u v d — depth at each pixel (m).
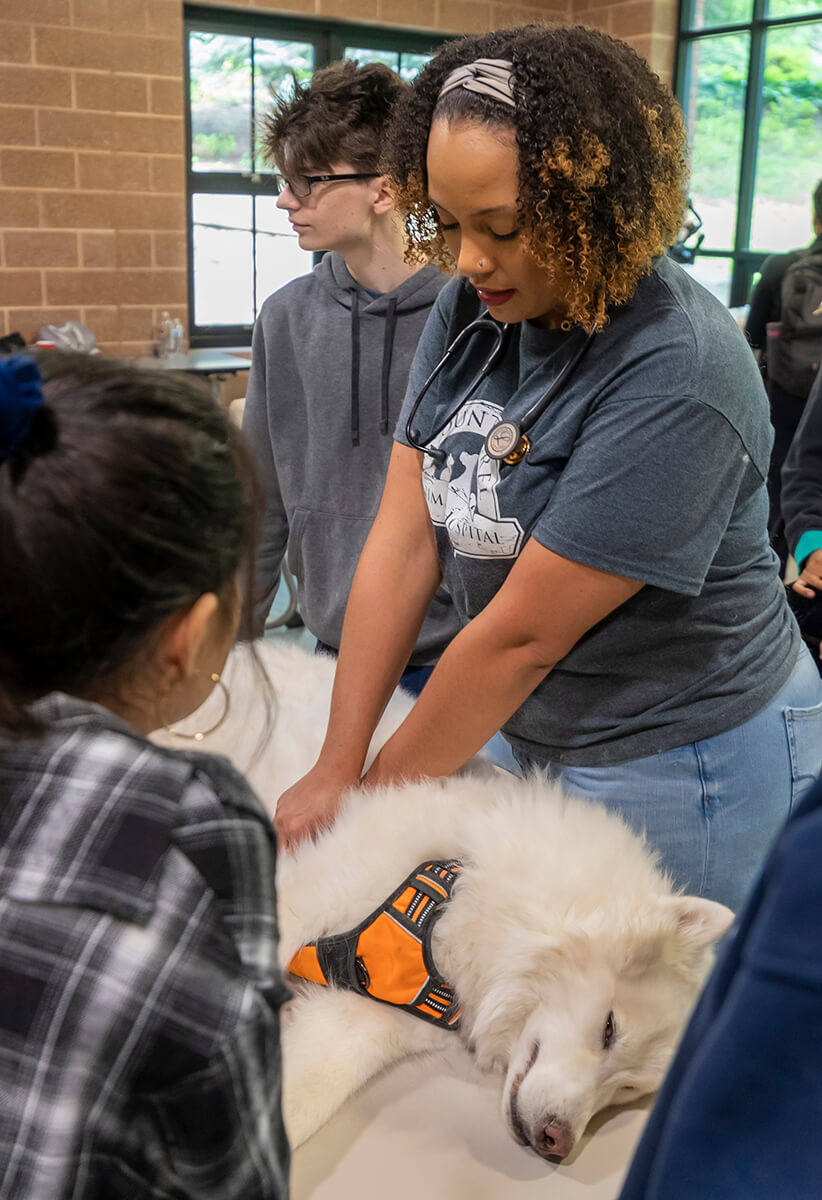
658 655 1.38
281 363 2.00
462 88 1.12
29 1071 0.61
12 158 4.46
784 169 5.87
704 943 1.42
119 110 4.65
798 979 0.45
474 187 1.12
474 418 1.39
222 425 0.73
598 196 1.11
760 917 0.47
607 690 1.43
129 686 0.72
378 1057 1.35
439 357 1.50
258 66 5.32
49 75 4.46
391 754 1.51
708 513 1.23
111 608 0.65
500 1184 1.18
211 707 1.74
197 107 5.17
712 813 1.43
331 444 1.94
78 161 4.61
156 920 0.63
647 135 1.13
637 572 1.22
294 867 1.52
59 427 0.63
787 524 2.43
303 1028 1.37
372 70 1.79
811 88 5.65
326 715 1.81
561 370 1.27
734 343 1.23
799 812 0.48
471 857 1.49
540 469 1.29
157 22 4.63
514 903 1.42
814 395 2.38
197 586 0.69
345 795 1.56
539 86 1.08
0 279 4.55
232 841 0.67
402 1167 1.20
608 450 1.20
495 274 1.20
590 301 1.17
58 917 0.62
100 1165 0.62
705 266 6.32
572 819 1.47
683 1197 0.48
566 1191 1.18
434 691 1.39
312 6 5.30
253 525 0.76
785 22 5.65
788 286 3.03
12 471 0.62
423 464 1.49
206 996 0.63
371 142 1.74
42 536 0.62
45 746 0.67
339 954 1.40
